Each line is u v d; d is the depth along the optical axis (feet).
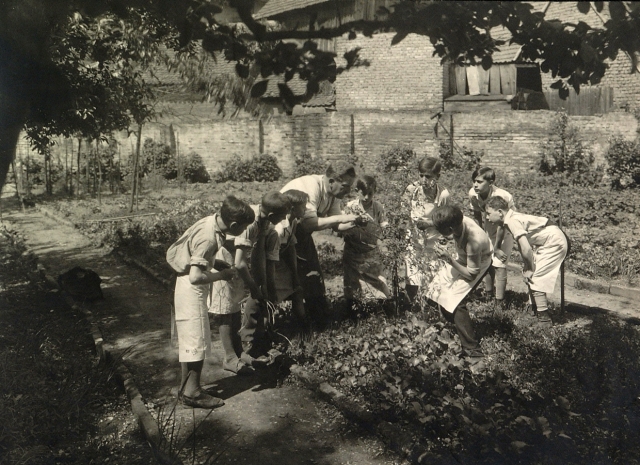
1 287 32.32
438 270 20.63
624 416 15.47
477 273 19.34
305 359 20.18
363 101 79.97
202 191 72.74
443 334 18.45
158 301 29.68
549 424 14.93
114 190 77.61
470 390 16.46
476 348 19.36
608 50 10.77
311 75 10.00
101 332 24.63
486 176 25.85
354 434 16.49
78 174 72.79
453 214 18.58
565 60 10.94
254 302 20.75
